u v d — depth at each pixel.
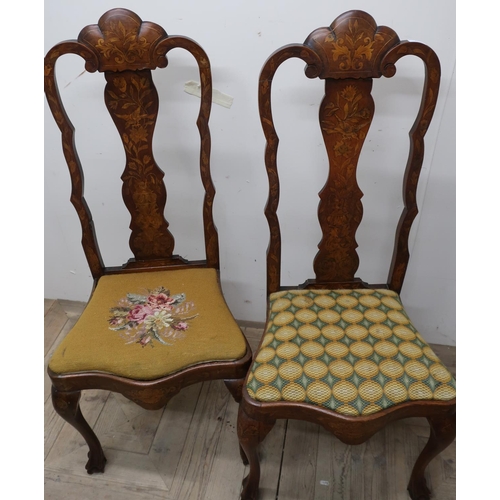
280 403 0.97
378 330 1.09
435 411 0.97
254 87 1.21
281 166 1.33
